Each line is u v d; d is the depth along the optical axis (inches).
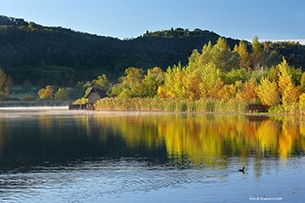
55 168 1470.2
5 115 4421.8
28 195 1146.7
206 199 1091.3
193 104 4626.0
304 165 1466.5
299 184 1218.6
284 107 3818.9
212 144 1959.9
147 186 1214.9
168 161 1563.7
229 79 4958.2
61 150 1851.6
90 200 1098.1
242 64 6953.7
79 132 2541.8
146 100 5103.3
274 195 1115.3
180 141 2070.6
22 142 2117.4
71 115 4333.2
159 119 3435.0
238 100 4242.1
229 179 1283.2
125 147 1910.7
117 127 2800.2
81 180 1294.3
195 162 1539.1
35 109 6279.5
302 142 1985.7
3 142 2122.3
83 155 1720.0
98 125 2989.7
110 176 1338.6
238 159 1589.6
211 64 5191.9
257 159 1584.6
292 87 3750.0
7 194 1158.3
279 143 1962.4
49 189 1200.8
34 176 1354.6
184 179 1288.1
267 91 3971.5
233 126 2714.1
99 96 6358.3
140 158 1632.6
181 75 5324.8
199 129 2576.3
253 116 3572.8
